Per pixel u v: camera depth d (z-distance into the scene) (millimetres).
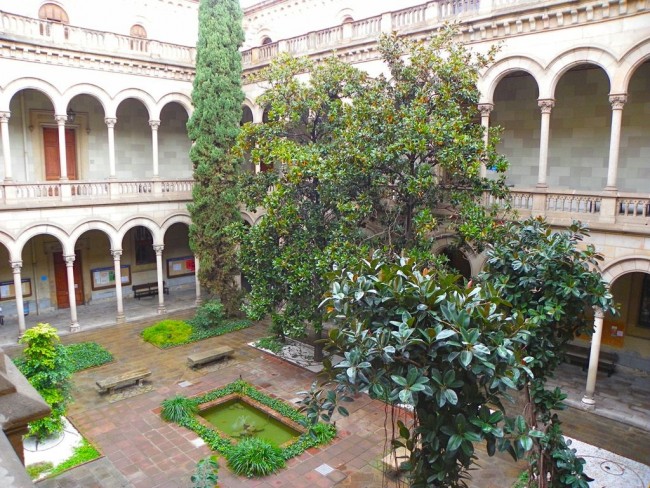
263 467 12711
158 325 22906
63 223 22578
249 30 33094
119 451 13805
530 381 8047
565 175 20312
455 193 15641
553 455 8008
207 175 24141
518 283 8859
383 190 16516
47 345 13961
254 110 26594
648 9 14539
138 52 24641
